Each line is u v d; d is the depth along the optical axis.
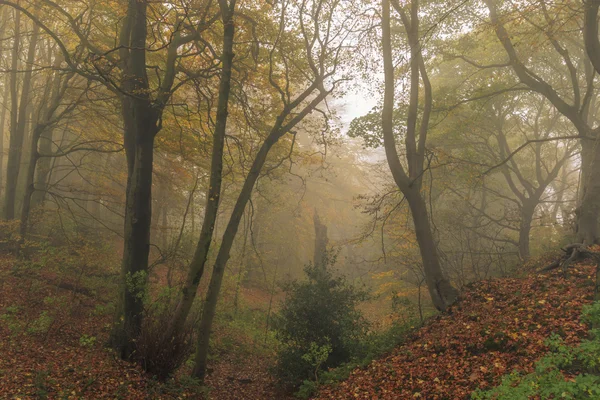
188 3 12.53
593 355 5.21
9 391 7.97
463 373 8.66
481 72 24.03
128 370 10.52
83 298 15.38
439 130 24.41
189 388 10.87
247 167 17.42
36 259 17.12
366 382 10.20
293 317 14.20
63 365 9.90
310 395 11.19
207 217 11.33
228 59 11.88
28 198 17.27
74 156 28.52
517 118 27.19
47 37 18.36
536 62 23.75
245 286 31.52
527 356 8.19
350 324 14.30
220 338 17.81
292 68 15.68
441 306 14.18
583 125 15.97
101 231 25.80
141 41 12.54
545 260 15.39
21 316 12.68
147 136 12.47
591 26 12.93
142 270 11.95
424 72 15.84
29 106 26.77
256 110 15.89
